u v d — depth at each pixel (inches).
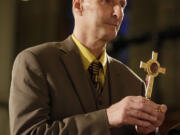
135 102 83.5
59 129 84.7
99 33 93.0
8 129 257.9
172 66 281.1
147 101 84.5
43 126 85.0
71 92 90.8
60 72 91.7
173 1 284.7
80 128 84.1
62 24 279.6
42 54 92.0
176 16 282.8
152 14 287.9
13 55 269.0
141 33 285.9
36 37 275.0
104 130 83.7
